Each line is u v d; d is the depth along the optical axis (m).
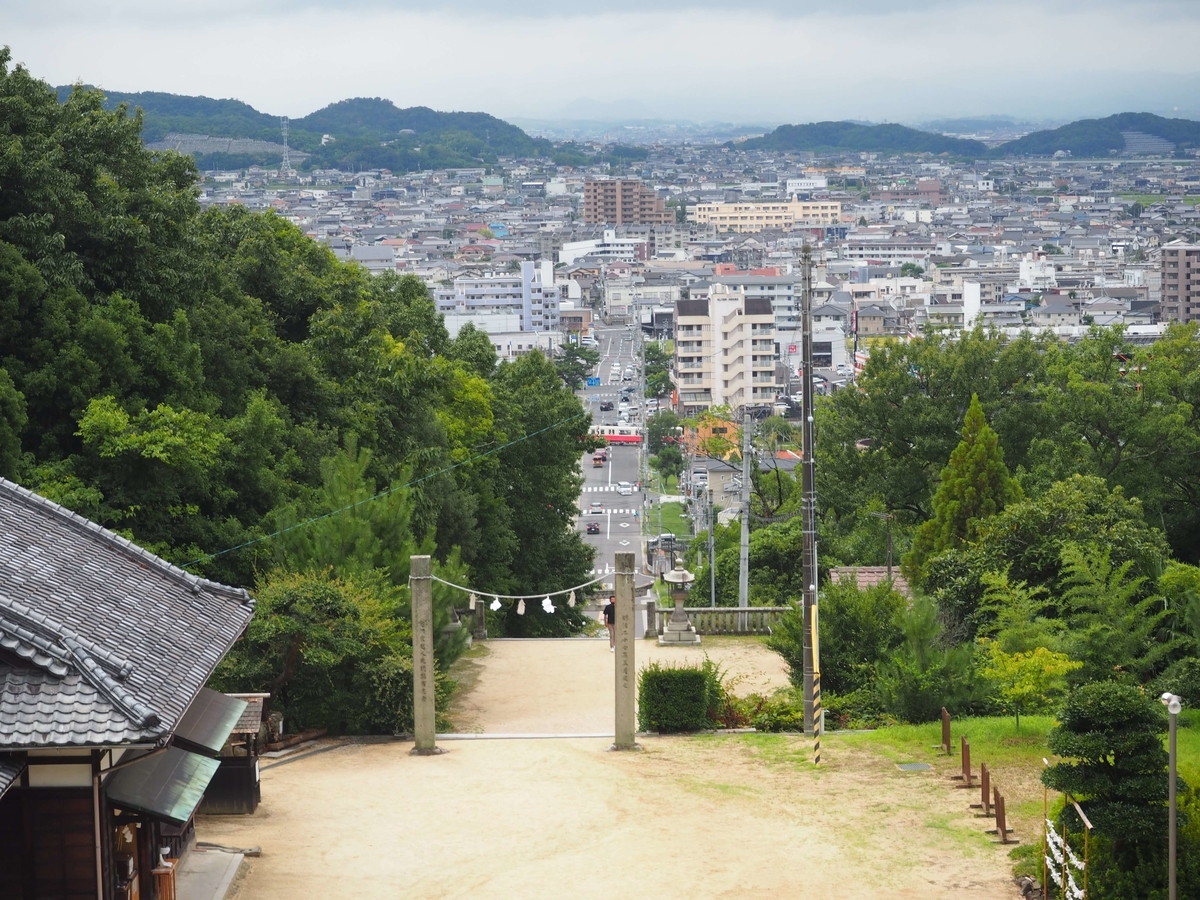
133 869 21.44
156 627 22.66
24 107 42.72
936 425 71.19
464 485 61.97
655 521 179.38
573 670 45.38
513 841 26.64
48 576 22.28
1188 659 36.47
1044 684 33.31
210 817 28.14
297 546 38.88
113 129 45.03
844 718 37.22
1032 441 65.94
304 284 59.22
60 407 39.19
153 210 45.69
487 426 66.00
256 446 42.06
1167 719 22.03
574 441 76.56
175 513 38.72
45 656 18.89
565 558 74.69
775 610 49.62
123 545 25.03
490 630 59.03
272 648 33.91
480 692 42.75
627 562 34.50
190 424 38.19
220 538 39.31
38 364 39.12
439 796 29.75
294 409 51.50
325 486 41.66
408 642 38.09
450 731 37.38
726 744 34.50
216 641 23.70
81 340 39.38
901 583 56.81
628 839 26.66
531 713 39.88
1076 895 21.02
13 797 19.50
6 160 40.75
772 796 29.48
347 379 55.78
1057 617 41.12
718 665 39.00
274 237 61.03
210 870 24.41
